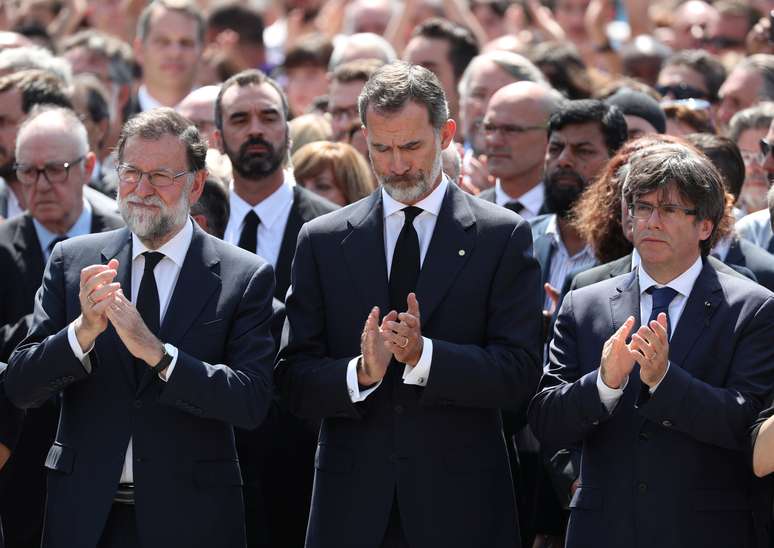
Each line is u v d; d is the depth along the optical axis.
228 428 17.81
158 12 34.28
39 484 20.83
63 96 25.98
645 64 37.41
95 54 33.28
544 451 19.89
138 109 34.66
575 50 35.03
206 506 17.28
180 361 16.73
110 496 17.05
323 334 17.98
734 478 16.86
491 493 17.59
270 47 46.34
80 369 16.88
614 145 22.92
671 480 16.67
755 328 16.97
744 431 16.50
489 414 17.95
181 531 17.12
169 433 17.30
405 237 17.81
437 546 17.22
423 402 17.08
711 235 17.78
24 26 38.59
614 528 16.78
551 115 23.72
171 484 17.20
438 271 17.59
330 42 36.50
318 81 36.06
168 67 34.12
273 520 21.52
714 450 16.80
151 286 17.64
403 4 40.25
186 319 17.45
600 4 42.91
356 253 17.78
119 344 17.44
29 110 25.45
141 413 17.25
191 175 17.64
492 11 42.69
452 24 32.38
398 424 17.42
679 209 16.92
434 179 17.52
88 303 16.50
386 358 16.72
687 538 16.52
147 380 17.25
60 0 42.81
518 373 17.27
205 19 36.34
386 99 17.11
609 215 20.22
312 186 24.95
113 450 17.19
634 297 17.50
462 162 25.92
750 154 26.36
